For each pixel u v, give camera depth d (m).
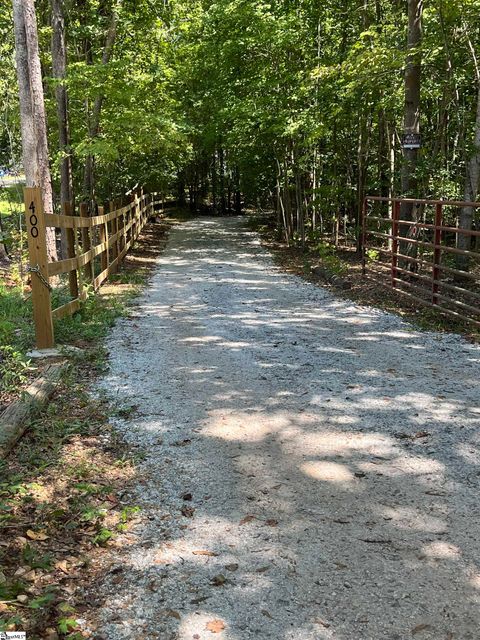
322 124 13.03
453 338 6.66
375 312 8.16
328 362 5.75
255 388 5.02
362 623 2.31
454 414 4.38
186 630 2.29
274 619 2.34
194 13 15.77
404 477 3.44
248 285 10.62
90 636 2.26
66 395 4.85
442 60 11.34
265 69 14.87
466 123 12.48
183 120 15.44
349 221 17.69
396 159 14.15
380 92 12.06
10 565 2.65
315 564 2.67
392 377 5.27
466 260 9.85
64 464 3.65
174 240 18.62
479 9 9.33
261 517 3.05
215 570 2.64
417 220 11.13
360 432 4.08
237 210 31.66
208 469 3.58
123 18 13.34
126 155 16.55
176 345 6.45
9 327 6.26
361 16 13.27
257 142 17.22
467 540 2.83
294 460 3.68
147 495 3.29
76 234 7.84
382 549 2.77
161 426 4.23
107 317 7.60
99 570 2.65
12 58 12.98
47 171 10.57
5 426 3.91
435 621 2.32
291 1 13.77
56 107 13.95
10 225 14.04
